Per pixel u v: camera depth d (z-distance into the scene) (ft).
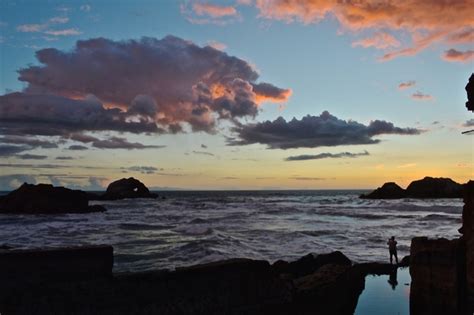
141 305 28.30
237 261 32.48
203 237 100.83
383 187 469.98
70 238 102.06
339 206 288.51
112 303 27.45
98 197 407.03
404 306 44.55
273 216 188.85
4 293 25.00
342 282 45.42
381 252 83.20
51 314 25.82
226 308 31.09
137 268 63.57
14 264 25.39
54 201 219.41
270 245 90.17
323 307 39.34
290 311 34.96
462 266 39.73
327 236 107.45
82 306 26.66
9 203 216.54
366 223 152.25
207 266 30.96
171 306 29.12
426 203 329.11
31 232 117.50
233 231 117.60
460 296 38.99
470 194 42.83
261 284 33.24
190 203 339.36
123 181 469.98
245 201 385.70
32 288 25.63
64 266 26.58
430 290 40.22
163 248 82.89
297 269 56.24
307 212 221.46
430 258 40.50
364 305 44.96
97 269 27.43
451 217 177.78
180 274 29.86
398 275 61.21
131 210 244.22
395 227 135.33
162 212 223.71
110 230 123.34
